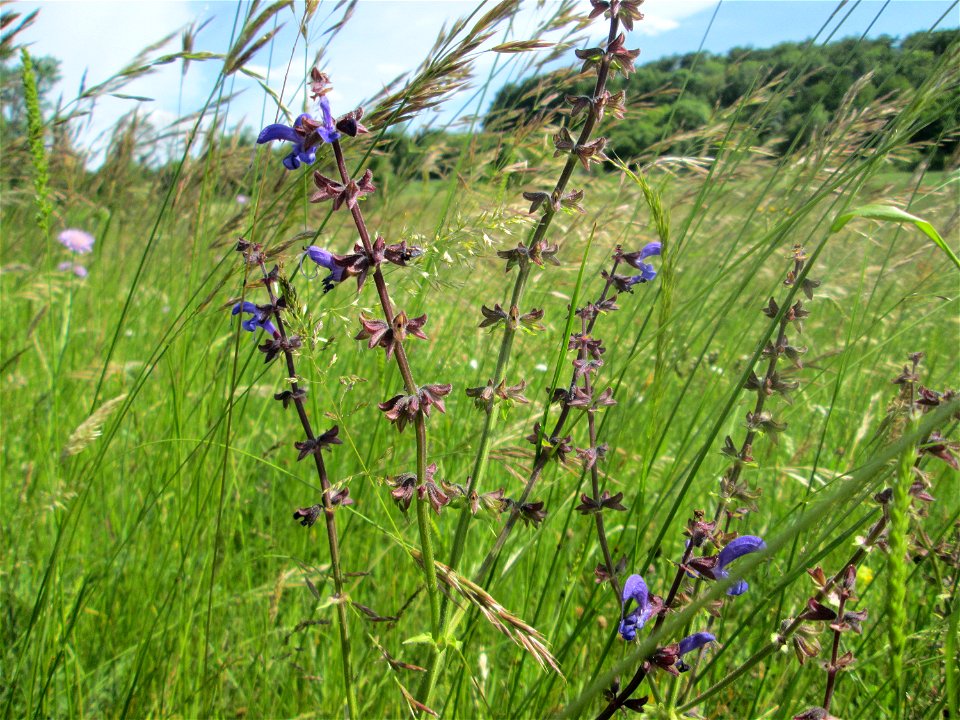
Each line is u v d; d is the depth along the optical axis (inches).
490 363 22.1
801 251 14.2
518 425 17.5
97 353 25.9
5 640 16.6
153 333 27.5
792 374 21.8
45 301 30.8
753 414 14.5
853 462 19.0
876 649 16.5
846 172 17.6
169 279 26.4
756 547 11.3
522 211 14.0
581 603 18.8
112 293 35.4
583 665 16.8
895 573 8.2
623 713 11.8
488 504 13.1
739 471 14.5
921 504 12.2
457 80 14.2
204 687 15.6
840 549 17.1
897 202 20.9
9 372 24.2
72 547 19.3
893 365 24.1
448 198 20.2
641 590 11.1
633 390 20.7
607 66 12.9
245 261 13.0
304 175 15.1
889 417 13.7
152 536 18.4
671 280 12.8
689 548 11.3
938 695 13.8
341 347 20.8
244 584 19.9
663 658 10.9
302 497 21.3
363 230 11.0
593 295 20.5
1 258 35.7
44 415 24.0
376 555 19.7
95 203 36.1
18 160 28.6
